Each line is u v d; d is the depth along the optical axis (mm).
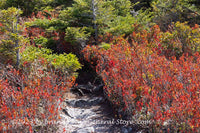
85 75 9336
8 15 6754
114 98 5867
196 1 15062
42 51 8055
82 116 6102
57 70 7250
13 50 6699
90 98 7461
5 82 5621
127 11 14031
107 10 11008
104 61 7965
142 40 9688
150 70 5746
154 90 4820
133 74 5750
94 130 5031
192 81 4973
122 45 8844
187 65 6086
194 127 3775
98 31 10758
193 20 13438
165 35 9539
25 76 6164
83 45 10141
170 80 5133
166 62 6559
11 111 4410
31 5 14688
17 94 5020
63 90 6098
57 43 10562
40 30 11094
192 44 8711
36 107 4961
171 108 4098
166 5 14289
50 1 15703
